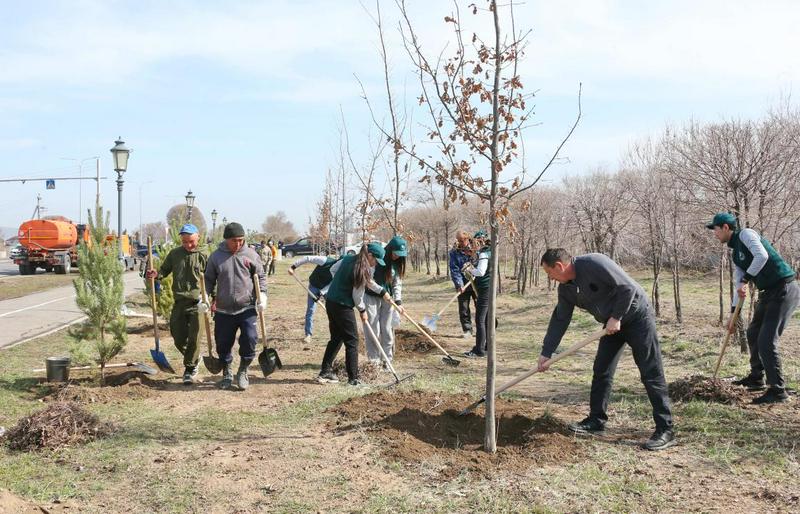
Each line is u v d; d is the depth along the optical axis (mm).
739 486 4352
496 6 4680
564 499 4176
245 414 6297
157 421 6043
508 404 6398
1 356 9641
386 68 7766
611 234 15617
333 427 5723
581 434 5496
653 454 5020
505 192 4848
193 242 7809
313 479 4555
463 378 7848
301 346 10547
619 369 8320
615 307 5117
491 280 4949
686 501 4133
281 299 20281
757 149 8961
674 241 11977
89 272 7629
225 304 7414
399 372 8289
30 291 23453
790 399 6426
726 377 7621
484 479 4508
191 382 7730
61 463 4941
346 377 8023
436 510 4039
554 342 5457
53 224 33719
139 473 4703
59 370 7508
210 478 4602
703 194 9977
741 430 5484
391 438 5281
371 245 7566
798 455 4887
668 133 11781
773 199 9039
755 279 6477
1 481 4543
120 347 7695
